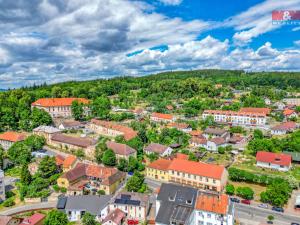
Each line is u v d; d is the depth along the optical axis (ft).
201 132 638.94
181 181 407.85
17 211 344.28
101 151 490.08
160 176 428.15
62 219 293.02
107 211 326.44
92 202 335.67
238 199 355.97
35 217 307.78
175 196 311.68
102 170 420.77
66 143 564.71
